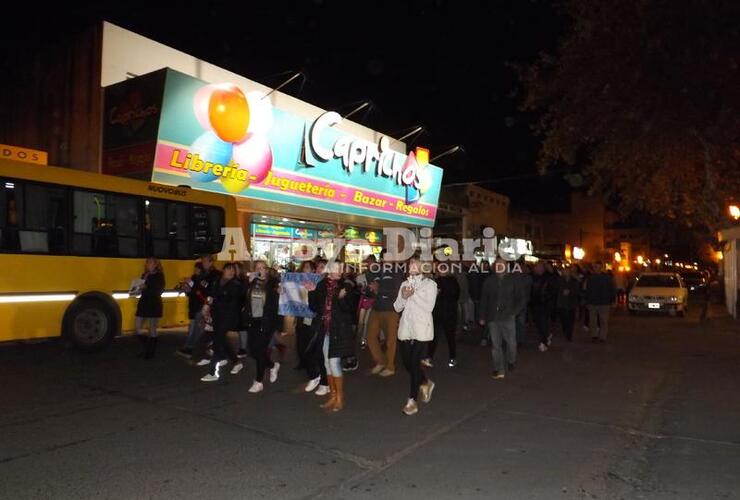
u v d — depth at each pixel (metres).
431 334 7.48
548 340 13.28
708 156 17.75
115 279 11.49
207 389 8.60
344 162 19.47
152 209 12.27
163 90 13.83
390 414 7.42
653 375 10.05
